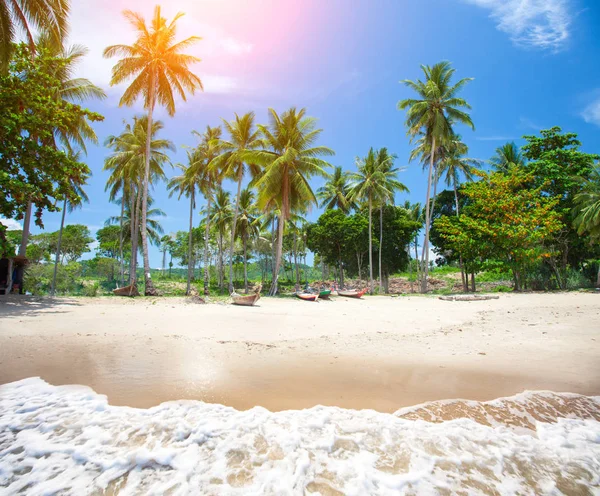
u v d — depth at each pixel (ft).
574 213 83.97
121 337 24.68
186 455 9.59
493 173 88.22
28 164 45.91
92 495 7.84
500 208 83.10
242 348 22.38
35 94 45.91
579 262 102.58
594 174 86.28
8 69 43.57
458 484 8.54
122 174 88.84
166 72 69.15
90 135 68.49
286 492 7.98
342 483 8.43
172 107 69.10
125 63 63.93
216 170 89.71
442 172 105.81
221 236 128.06
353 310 48.16
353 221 119.75
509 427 11.87
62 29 41.81
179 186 100.89
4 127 42.73
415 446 10.40
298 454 9.73
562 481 8.78
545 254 80.02
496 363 19.35
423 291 91.56
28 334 24.86
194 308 45.78
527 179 84.58
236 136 82.23
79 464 9.08
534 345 23.54
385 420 12.19
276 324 32.86
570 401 14.16
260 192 71.92
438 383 16.16
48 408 12.58
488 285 120.57
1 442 10.16
